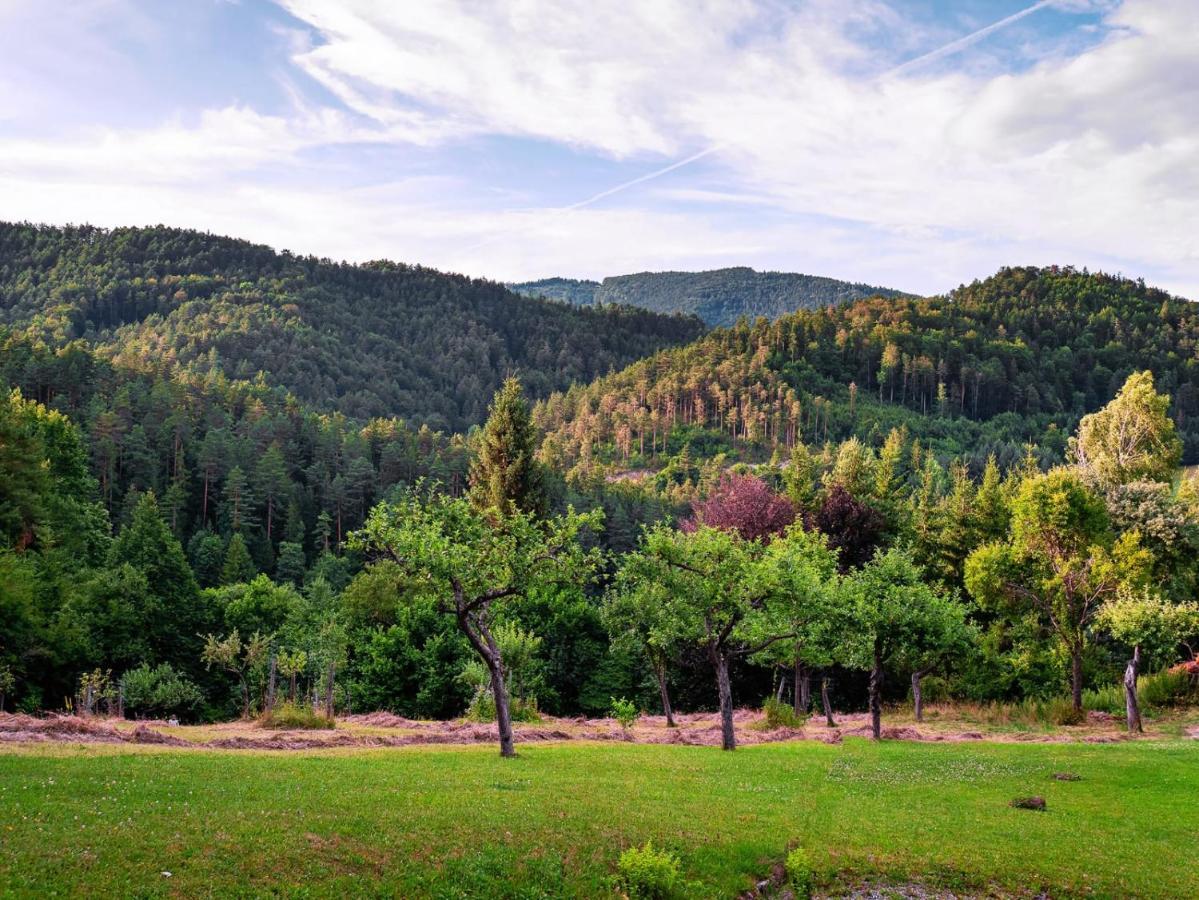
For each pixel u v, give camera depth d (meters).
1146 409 74.19
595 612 72.31
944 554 75.94
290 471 164.50
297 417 194.00
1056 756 36.84
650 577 39.88
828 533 70.31
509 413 78.50
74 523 73.25
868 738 44.72
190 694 64.81
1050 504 57.53
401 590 79.06
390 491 157.88
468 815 20.45
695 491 179.75
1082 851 22.00
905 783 30.11
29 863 13.98
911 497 100.31
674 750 36.69
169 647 73.00
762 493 72.69
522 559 31.38
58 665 58.31
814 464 172.00
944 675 66.56
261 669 65.44
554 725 48.06
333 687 61.00
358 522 156.12
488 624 34.00
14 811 16.31
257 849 16.53
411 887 16.77
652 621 50.22
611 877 18.86
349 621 77.62
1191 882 20.06
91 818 16.64
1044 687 62.03
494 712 49.81
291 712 42.97
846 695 68.44
